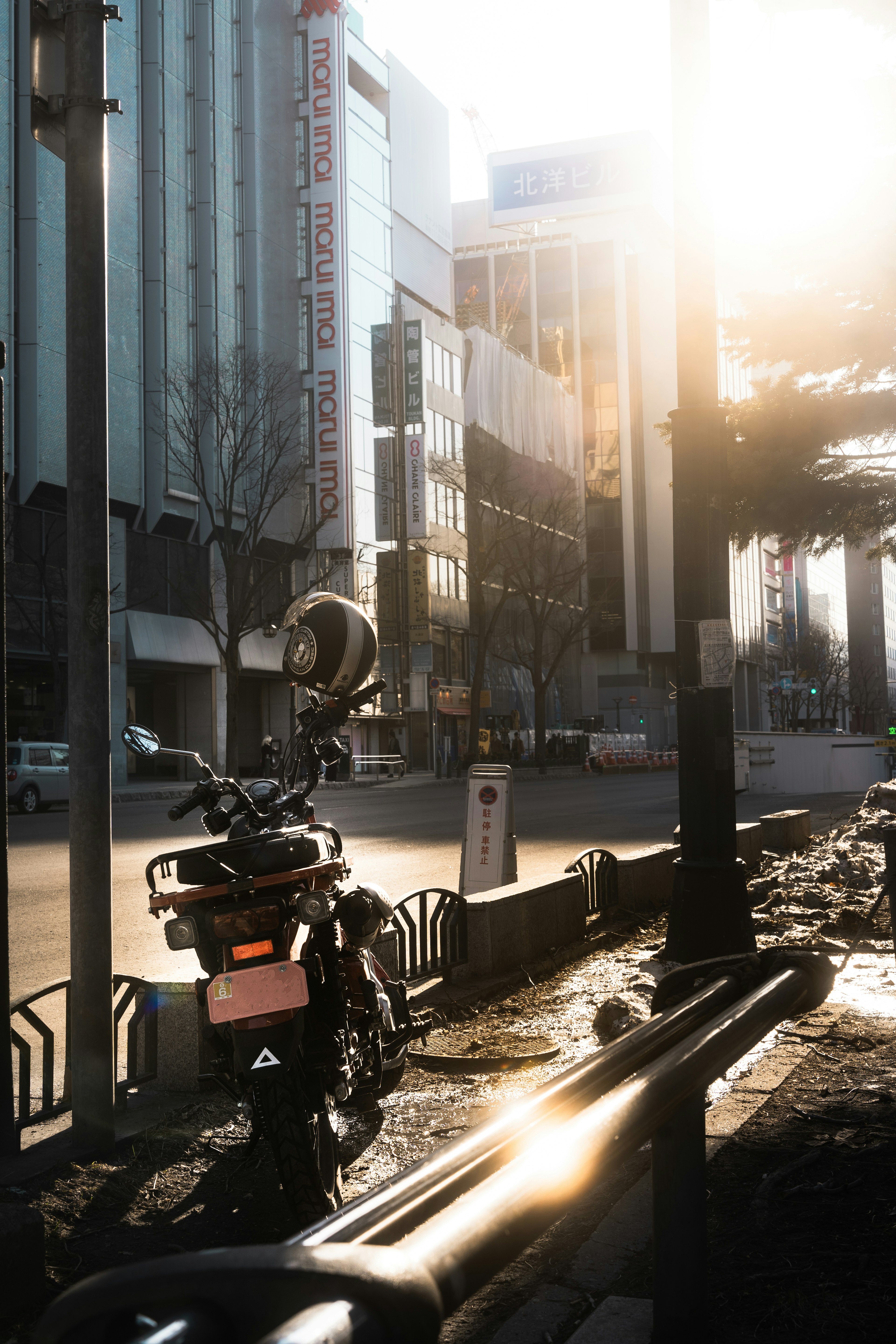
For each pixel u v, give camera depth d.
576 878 8.78
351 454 47.12
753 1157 4.20
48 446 33.62
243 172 43.59
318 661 4.30
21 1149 4.35
